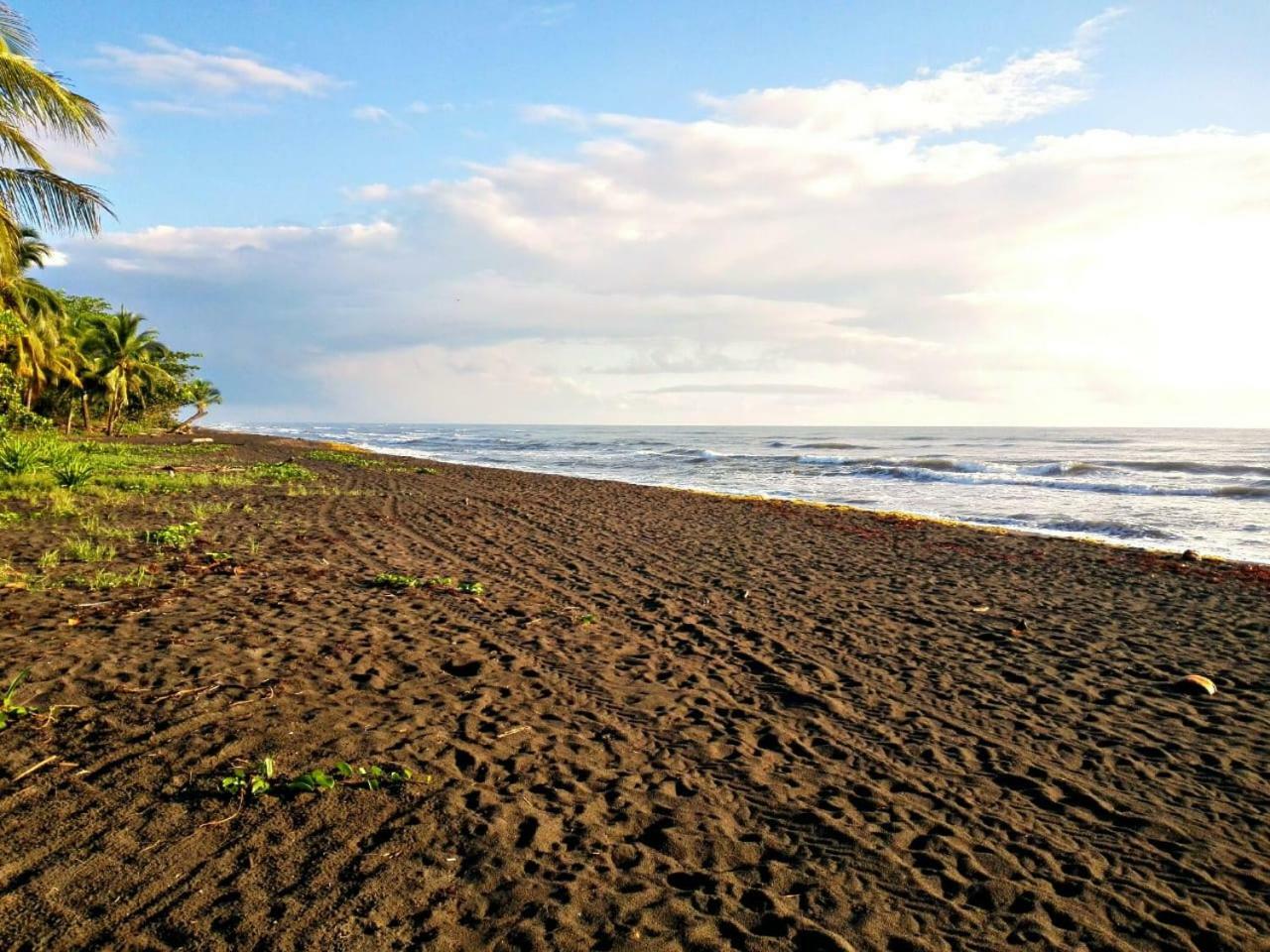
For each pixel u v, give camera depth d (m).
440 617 7.14
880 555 12.38
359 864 3.14
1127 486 25.14
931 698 5.77
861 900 3.15
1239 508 20.66
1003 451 56.41
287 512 14.01
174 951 2.59
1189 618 8.59
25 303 26.09
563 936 2.80
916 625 8.00
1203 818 4.03
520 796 3.81
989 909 3.15
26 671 4.86
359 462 30.08
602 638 6.89
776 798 4.03
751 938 2.87
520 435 111.38
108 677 4.91
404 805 3.62
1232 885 3.40
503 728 4.65
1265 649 7.38
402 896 2.95
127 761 3.85
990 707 5.62
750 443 74.44
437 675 5.51
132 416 50.81
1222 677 6.47
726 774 4.28
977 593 9.70
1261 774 4.57
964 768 4.55
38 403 38.75
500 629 6.90
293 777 3.78
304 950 2.62
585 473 34.81
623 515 16.66
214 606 6.88
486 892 3.02
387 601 7.59
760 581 9.98
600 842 3.46
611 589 9.05
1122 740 5.07
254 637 6.01
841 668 6.39
